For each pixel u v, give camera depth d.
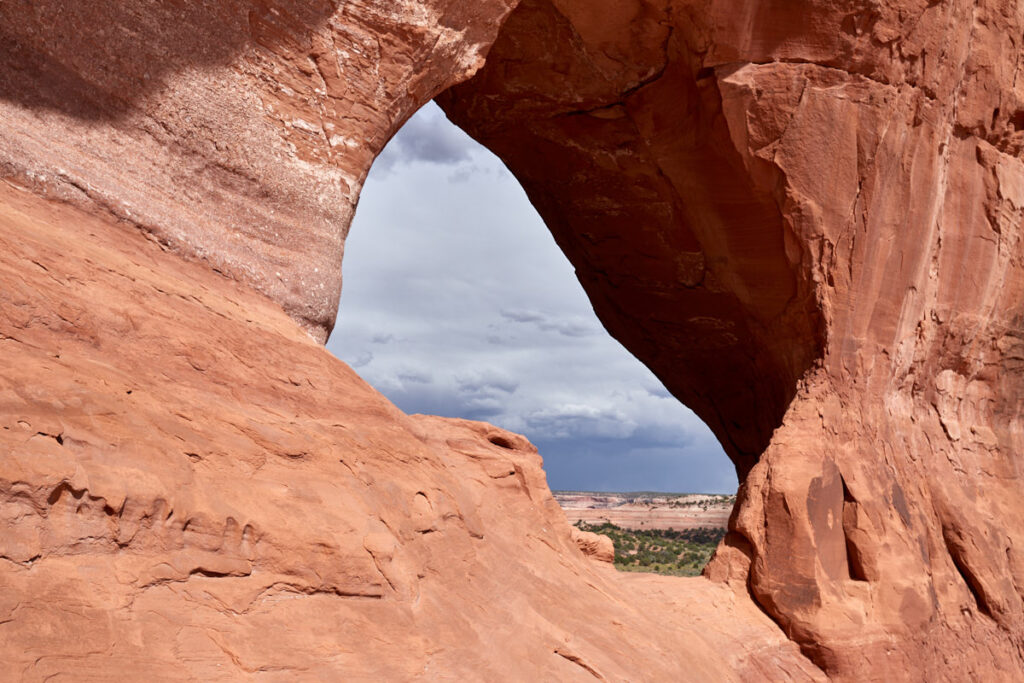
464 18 7.21
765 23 10.15
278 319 5.58
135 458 3.63
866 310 10.89
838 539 9.79
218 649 3.44
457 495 5.93
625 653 6.21
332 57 6.41
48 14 4.88
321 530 4.23
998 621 10.89
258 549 3.92
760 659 8.62
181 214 5.39
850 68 10.35
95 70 5.11
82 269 4.24
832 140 10.41
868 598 9.55
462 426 7.71
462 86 13.17
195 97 5.62
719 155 11.02
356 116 6.59
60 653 2.94
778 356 12.08
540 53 11.93
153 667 3.17
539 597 6.06
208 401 4.37
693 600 9.22
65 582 3.12
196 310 4.80
